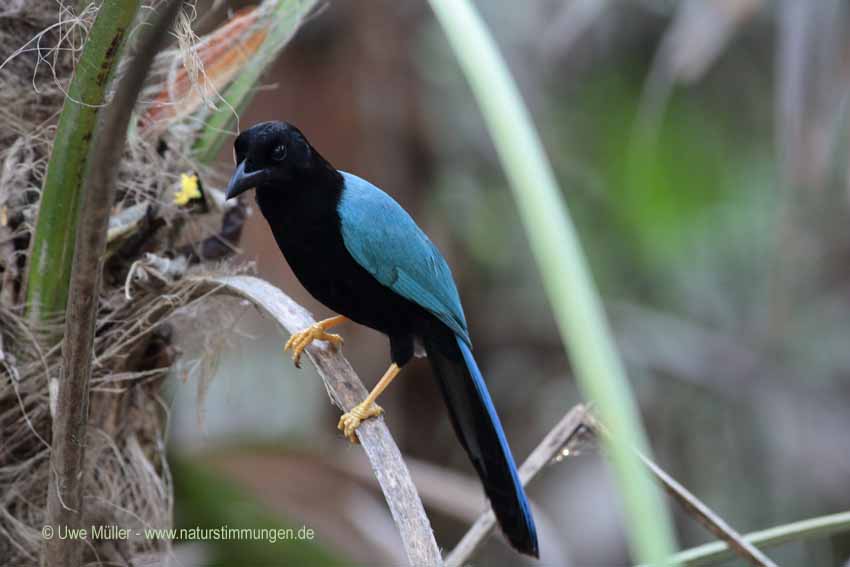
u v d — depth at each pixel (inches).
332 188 331.3
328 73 578.2
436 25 634.8
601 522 629.0
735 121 704.4
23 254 286.8
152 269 287.7
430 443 651.5
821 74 424.2
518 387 690.2
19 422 290.8
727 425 663.8
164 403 317.4
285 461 445.4
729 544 260.8
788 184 471.5
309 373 578.2
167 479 339.3
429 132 616.1
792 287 652.1
